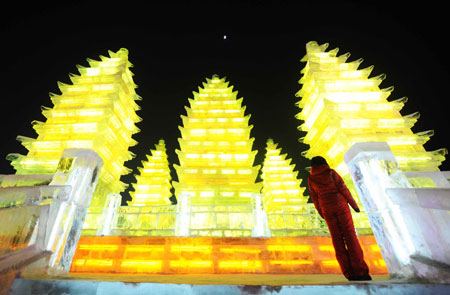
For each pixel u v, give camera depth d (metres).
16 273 3.36
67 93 12.59
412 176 5.59
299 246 7.26
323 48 13.00
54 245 4.63
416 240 4.26
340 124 9.47
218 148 18.56
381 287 2.90
